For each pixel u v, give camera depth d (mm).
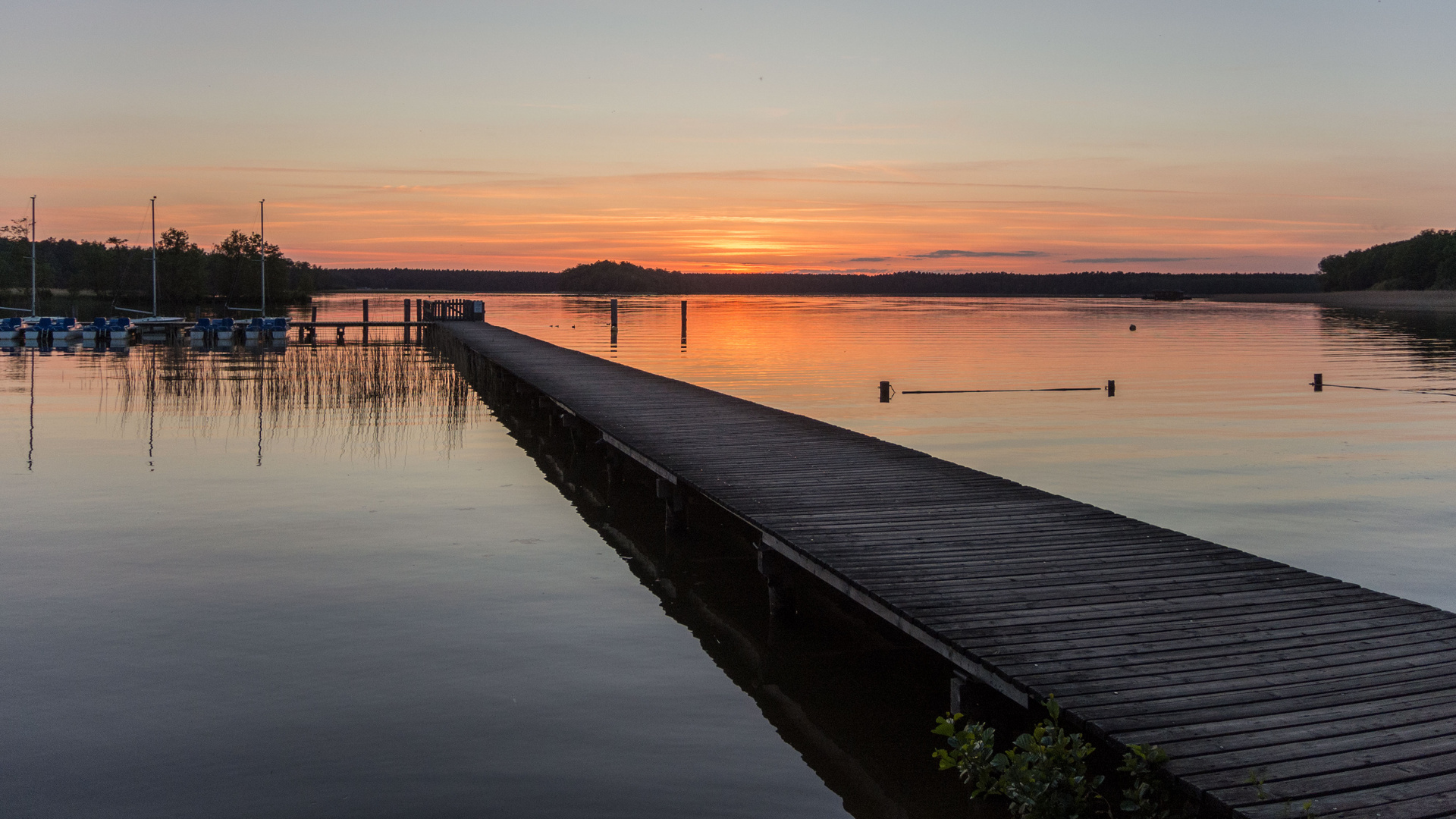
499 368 23031
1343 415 18562
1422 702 4469
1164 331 47875
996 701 5320
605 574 8781
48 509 10539
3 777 4992
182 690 6039
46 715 5684
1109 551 7008
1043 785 4184
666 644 7125
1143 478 12742
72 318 36406
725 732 5746
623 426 12805
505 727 5656
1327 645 5184
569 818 4707
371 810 4730
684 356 31516
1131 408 19391
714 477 9594
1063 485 12305
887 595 6012
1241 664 4949
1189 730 4230
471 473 12984
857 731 5859
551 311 71625
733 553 9797
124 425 16062
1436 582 8445
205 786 4926
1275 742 4113
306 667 6422
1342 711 4395
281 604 7664
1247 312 76500
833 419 17641
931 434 16125
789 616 7688
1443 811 3572
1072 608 5793
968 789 5180
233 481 12086
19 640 6820
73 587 7973
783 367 27578
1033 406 19656
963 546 7133
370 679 6266
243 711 5762
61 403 18375
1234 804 3629
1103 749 4684
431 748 5371
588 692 6223
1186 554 6934
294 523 10141
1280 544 9633
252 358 28500
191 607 7531
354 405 18656
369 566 8734
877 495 8797
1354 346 37344
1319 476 12859
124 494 11258
